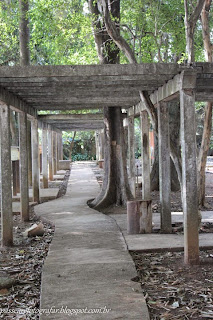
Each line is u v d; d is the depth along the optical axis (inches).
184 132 195.6
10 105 260.7
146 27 434.6
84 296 148.7
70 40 453.7
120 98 308.5
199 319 137.4
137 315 131.6
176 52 450.3
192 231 197.3
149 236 254.2
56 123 616.1
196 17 267.9
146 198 342.3
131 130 421.7
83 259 197.5
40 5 418.9
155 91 268.7
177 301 152.8
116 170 397.4
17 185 484.4
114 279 167.5
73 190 523.2
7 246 248.4
